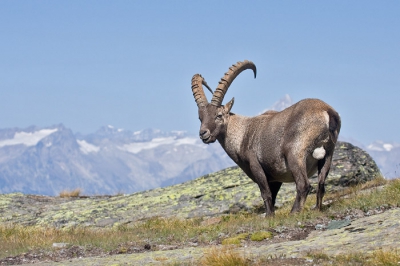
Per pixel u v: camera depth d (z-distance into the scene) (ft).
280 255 88.84
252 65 147.74
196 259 93.04
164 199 188.96
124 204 190.60
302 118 122.52
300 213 119.14
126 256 102.22
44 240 124.36
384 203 121.08
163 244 116.06
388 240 89.51
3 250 117.08
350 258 82.43
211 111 140.87
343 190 167.84
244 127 138.31
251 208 173.17
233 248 100.37
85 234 136.56
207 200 182.09
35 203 213.25
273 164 129.18
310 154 122.42
